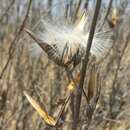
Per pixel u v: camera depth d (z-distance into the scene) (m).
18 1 3.24
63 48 1.13
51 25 1.29
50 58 1.13
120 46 2.72
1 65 3.29
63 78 2.82
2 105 2.85
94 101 1.14
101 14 1.63
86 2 2.10
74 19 1.41
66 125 2.30
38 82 3.04
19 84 3.08
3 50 3.43
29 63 3.18
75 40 1.15
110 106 2.53
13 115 2.85
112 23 1.63
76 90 1.06
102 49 1.25
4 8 3.41
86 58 1.00
